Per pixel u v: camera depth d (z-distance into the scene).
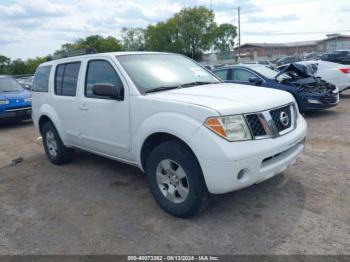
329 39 83.00
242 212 3.56
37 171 5.49
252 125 3.14
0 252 3.14
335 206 3.59
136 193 4.26
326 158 5.16
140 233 3.29
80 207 3.98
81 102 4.59
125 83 3.92
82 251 3.07
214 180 3.02
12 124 10.87
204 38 70.44
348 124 7.55
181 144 3.32
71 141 5.12
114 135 4.13
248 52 93.38
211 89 3.90
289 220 3.35
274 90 3.92
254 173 3.10
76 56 4.95
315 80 8.83
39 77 5.86
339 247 2.88
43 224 3.64
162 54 4.74
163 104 3.43
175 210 3.46
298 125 3.76
